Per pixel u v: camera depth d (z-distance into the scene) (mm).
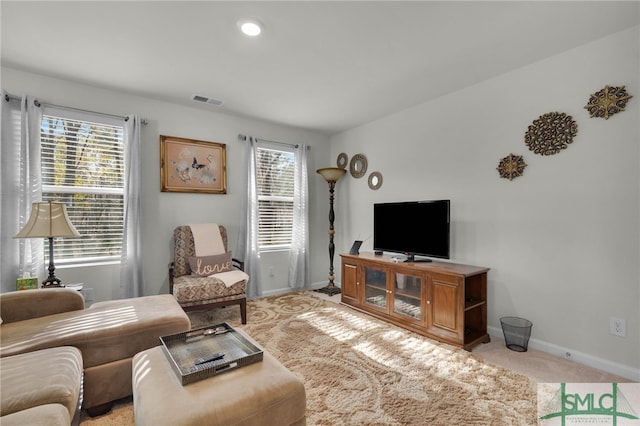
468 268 2746
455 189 3137
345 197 4586
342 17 1963
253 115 3906
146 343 1813
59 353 1463
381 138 4016
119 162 3180
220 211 3834
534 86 2545
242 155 4000
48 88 2816
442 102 3270
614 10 1881
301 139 4547
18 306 1907
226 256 3408
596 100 2201
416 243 3139
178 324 1921
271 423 1187
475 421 1616
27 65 2604
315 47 2326
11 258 2578
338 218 4727
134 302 2240
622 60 2098
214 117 3785
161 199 3430
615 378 2053
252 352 1502
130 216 3084
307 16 1952
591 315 2240
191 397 1149
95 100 3041
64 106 2883
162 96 3287
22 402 1092
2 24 2023
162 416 1046
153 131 3377
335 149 4770
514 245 2668
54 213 2354
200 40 2232
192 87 3062
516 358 2340
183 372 1296
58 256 2891
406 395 1851
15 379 1218
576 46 2299
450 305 2594
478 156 2936
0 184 2545
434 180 3350
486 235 2863
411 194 3613
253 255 3953
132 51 2385
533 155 2551
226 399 1146
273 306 3670
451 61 2535
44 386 1180
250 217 3938
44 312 1979
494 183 2811
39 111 2725
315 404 1760
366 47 2322
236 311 3482
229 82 2943
